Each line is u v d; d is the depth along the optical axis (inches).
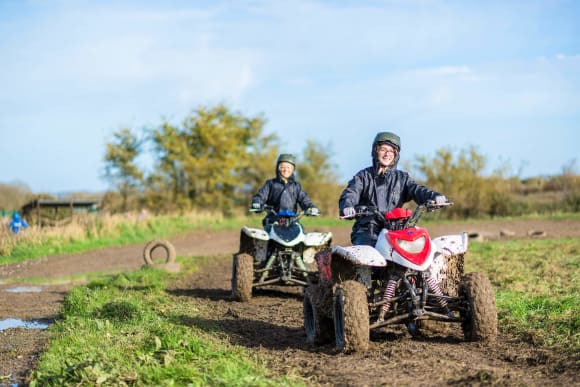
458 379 214.1
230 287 513.3
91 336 307.9
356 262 258.1
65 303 430.3
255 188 1610.5
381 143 290.7
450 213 1227.9
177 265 621.9
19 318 408.8
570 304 330.0
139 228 1081.4
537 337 273.3
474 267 509.4
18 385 249.0
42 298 493.4
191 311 386.3
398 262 257.6
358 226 291.0
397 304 278.4
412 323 299.7
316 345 288.4
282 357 263.7
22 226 957.8
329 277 277.4
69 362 244.7
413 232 262.8
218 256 772.6
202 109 1615.4
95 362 236.7
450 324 313.7
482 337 262.5
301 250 446.0
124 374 229.3
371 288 279.1
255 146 1651.1
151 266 612.4
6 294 524.4
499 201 1212.5
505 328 295.6
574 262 515.2
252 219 1318.9
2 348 314.5
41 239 902.4
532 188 1334.9
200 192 1610.5
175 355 252.7
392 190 293.9
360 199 296.8
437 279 277.1
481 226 1021.2
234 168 1609.3
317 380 225.1
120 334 314.5
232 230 1144.8
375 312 277.4
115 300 413.7
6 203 1513.3
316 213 454.9
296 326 340.8
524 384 207.2
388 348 265.6
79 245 906.7
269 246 450.6
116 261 769.6
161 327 310.3
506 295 369.4
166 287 514.6
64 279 631.2
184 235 1073.5
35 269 719.1
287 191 471.2
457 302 268.5
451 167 1253.7
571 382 211.2
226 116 1631.4
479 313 260.5
